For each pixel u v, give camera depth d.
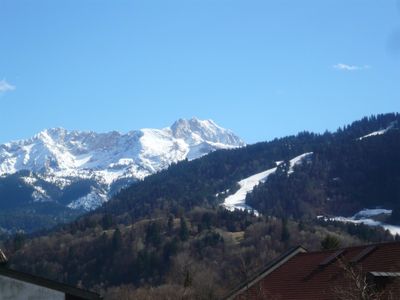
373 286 33.03
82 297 28.22
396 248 38.50
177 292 81.38
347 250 41.91
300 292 39.81
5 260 33.19
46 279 27.94
